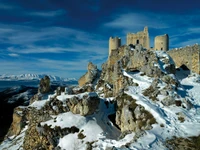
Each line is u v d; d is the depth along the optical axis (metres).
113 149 19.38
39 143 33.03
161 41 74.62
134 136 23.77
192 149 19.58
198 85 45.97
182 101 31.16
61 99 38.12
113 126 33.59
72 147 28.97
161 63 47.31
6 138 56.12
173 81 39.28
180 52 62.22
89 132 31.33
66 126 32.81
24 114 55.69
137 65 49.75
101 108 37.34
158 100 32.16
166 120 26.42
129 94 35.53
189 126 24.92
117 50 66.94
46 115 36.59
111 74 54.59
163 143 20.77
